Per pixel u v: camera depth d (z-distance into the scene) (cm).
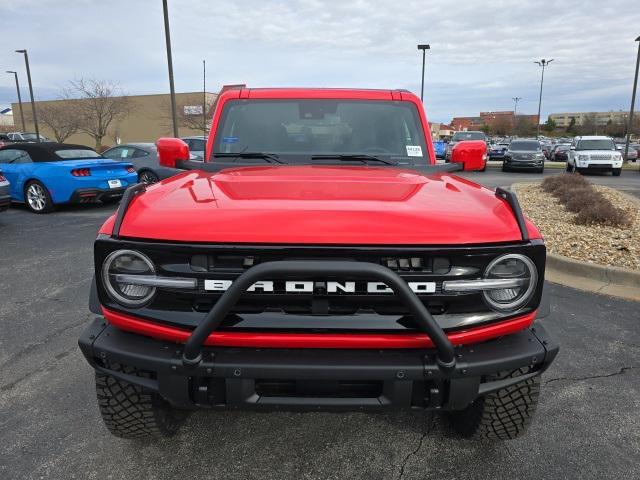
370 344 205
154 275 206
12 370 363
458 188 267
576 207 1004
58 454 272
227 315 205
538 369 228
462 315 209
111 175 1112
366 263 191
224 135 357
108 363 227
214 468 264
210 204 221
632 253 655
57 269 623
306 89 370
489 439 277
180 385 209
